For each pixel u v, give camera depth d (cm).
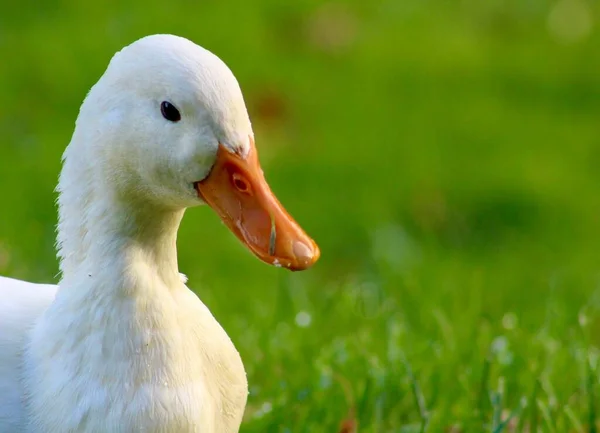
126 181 496
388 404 717
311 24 1820
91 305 505
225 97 475
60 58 1627
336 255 1362
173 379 505
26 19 1739
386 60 1758
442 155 1550
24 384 520
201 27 1745
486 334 808
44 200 1319
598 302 884
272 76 1672
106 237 505
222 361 532
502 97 1709
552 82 1769
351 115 1611
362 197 1450
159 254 516
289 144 1541
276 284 1114
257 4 1845
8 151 1431
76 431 502
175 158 480
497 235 1434
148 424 498
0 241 1001
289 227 488
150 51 479
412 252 1238
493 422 677
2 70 1591
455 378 742
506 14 1972
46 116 1520
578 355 760
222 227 1341
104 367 500
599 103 1712
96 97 494
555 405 701
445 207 1453
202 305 538
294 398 720
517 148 1589
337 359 776
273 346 798
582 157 1573
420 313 869
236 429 553
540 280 1256
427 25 1895
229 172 482
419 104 1662
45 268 982
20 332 537
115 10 1773
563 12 1986
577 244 1419
